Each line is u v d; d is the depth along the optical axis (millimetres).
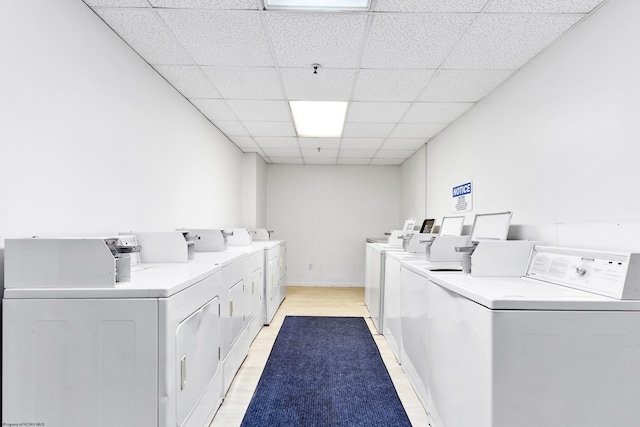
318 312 4324
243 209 5074
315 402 2109
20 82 1369
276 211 6094
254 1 1688
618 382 1232
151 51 2178
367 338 3326
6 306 1240
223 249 2816
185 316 1414
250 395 2188
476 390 1323
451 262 2500
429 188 4383
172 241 2057
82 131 1707
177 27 1916
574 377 1229
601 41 1690
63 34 1584
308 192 6109
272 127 3805
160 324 1242
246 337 2768
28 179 1403
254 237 4902
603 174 1673
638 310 1240
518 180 2393
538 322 1230
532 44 2057
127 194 2094
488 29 1909
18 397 1235
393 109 3219
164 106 2576
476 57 2229
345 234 6113
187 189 3004
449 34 1964
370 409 2035
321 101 3053
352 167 6109
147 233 2059
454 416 1523
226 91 2811
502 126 2613
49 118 1507
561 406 1225
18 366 1235
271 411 2000
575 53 1865
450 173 3664
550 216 2055
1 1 1291
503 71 2422
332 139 4344
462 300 1463
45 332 1239
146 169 2316
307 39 2035
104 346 1240
